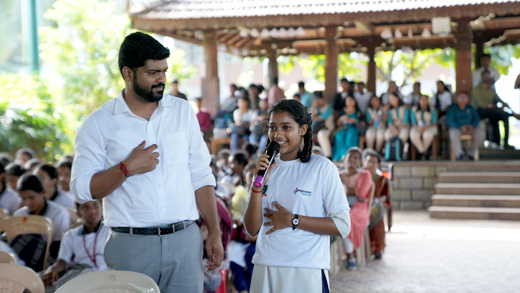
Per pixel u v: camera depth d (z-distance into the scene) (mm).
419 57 26094
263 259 3684
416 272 8016
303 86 16078
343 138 15000
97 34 21281
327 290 3752
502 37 19234
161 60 3494
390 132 14875
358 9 14477
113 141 3594
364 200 8141
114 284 3383
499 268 8188
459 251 9359
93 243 5434
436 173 14297
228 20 15078
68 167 7949
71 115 17953
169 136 3654
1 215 6250
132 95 3623
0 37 27562
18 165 8188
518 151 15664
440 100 15281
